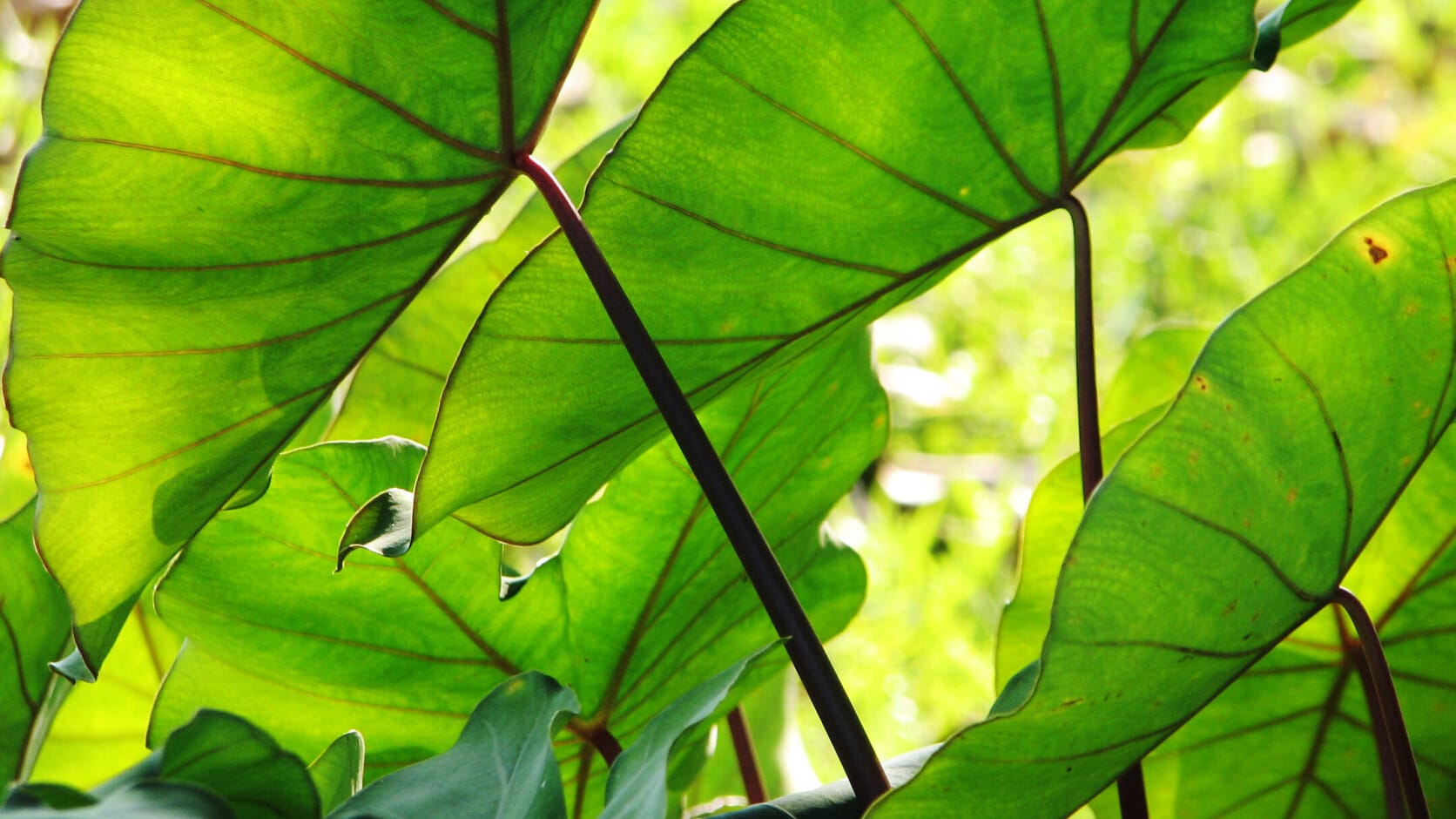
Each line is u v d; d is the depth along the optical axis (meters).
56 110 2.29
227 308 2.38
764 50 2.33
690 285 2.40
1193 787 2.63
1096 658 2.20
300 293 2.39
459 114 2.35
